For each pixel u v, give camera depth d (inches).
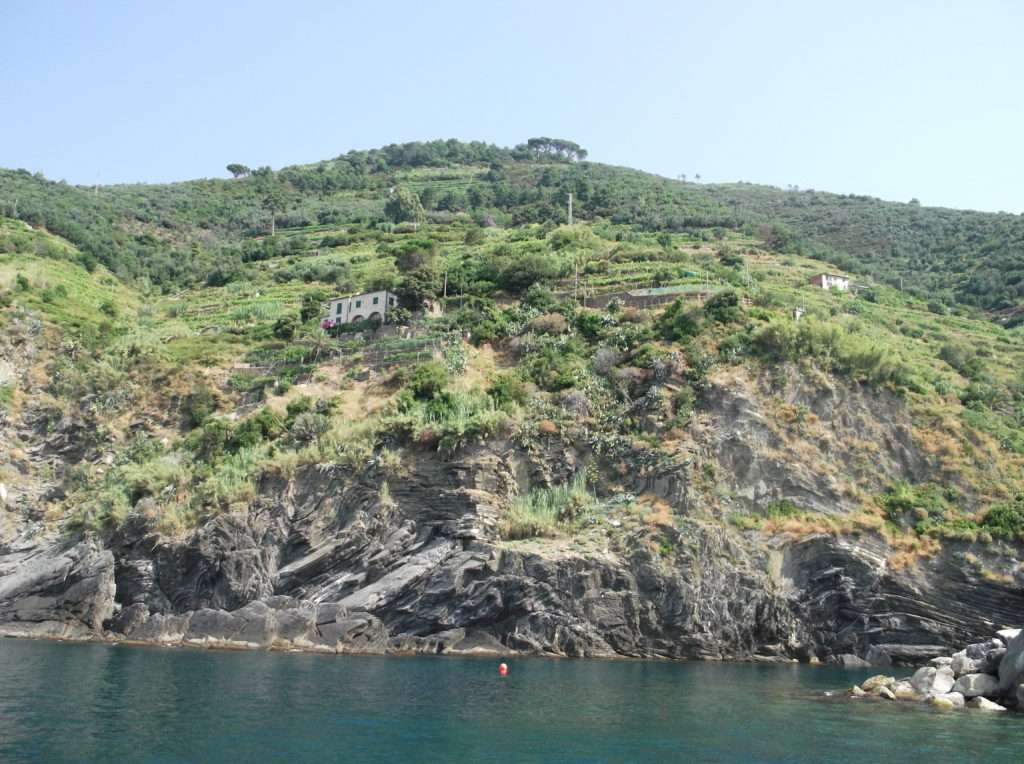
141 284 5757.9
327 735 1386.6
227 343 4156.0
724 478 2933.1
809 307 4119.1
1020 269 6146.7
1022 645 1819.6
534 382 3385.8
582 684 1990.7
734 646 2650.1
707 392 3122.5
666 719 1595.7
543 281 4362.7
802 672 2390.5
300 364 3843.5
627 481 2965.1
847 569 2738.7
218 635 2583.7
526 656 2556.6
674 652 2618.1
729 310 3476.9
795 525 2805.1
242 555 2770.7
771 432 3014.3
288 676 1959.9
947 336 4554.6
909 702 1836.9
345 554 2775.6
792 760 1304.1
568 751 1334.9
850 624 2704.2
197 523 2883.9
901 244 7583.7
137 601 2780.5
